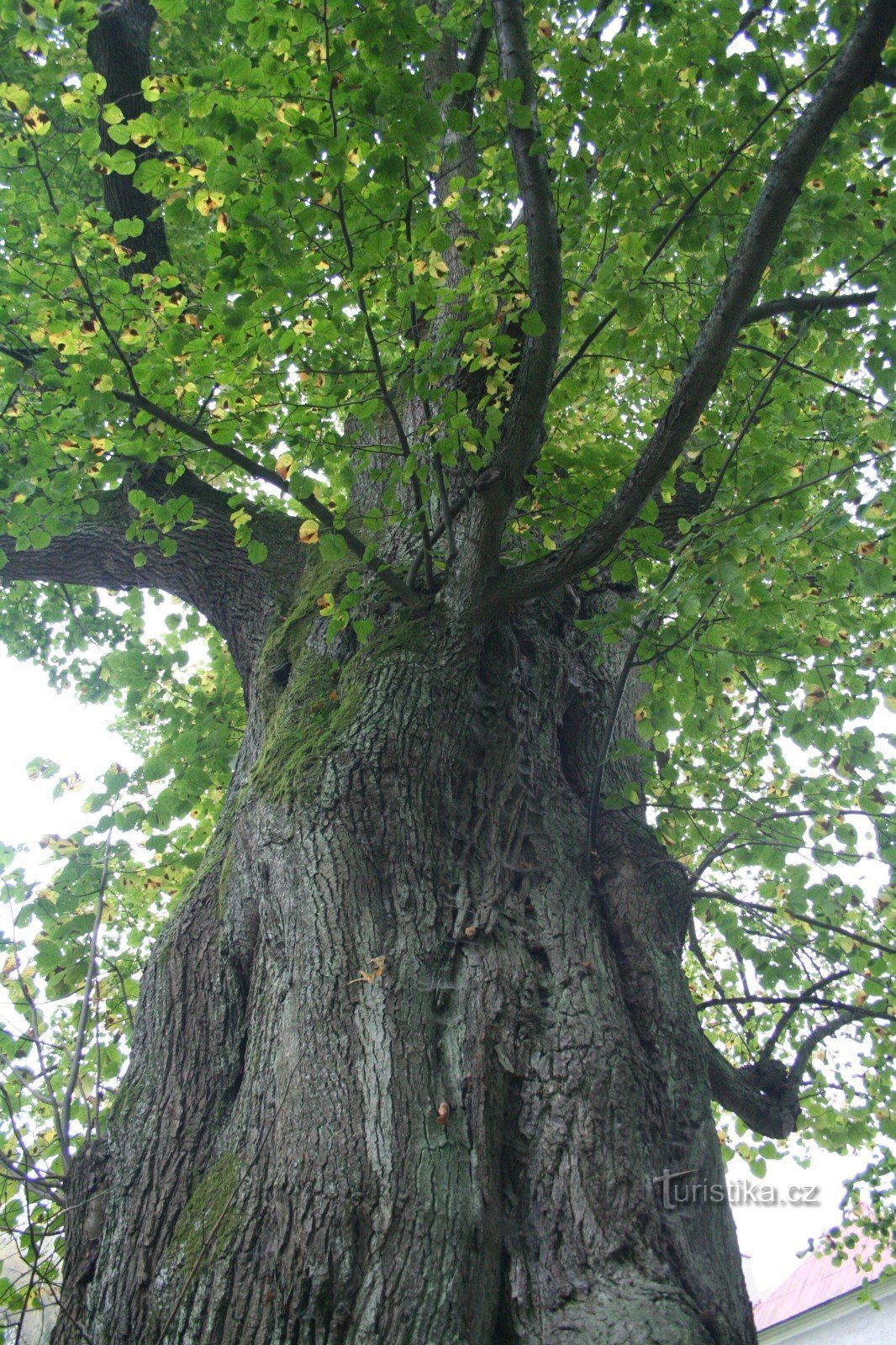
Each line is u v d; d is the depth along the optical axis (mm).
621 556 4082
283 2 2686
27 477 3658
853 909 5230
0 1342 2645
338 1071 2662
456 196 3643
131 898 4520
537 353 3141
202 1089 2963
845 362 4188
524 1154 2627
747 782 6145
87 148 2900
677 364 4062
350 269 3062
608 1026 2949
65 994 3805
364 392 3533
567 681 4238
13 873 3777
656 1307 2256
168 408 3543
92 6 2754
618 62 3688
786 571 4043
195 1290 2357
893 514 3660
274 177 2787
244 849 3416
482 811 3484
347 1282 2264
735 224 3826
